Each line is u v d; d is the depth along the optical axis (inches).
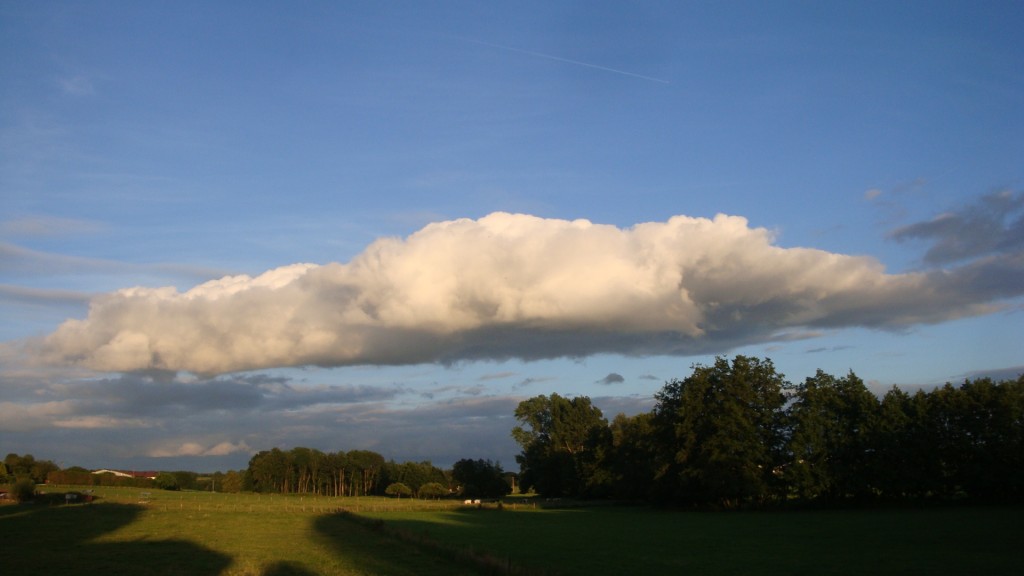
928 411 3769.7
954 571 1533.0
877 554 1846.7
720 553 1969.7
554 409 5905.5
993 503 3627.0
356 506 4758.9
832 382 4003.4
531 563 1792.6
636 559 1868.8
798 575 1539.1
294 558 1857.8
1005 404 3526.1
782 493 3873.0
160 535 2522.1
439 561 1780.3
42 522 3036.4
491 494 6338.6
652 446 4379.9
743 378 3969.0
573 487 5600.4
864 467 3774.6
